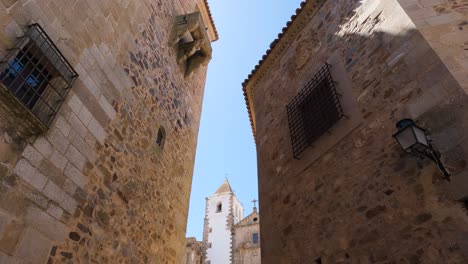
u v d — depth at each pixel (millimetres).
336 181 4289
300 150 5379
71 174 4055
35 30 3703
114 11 5727
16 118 3262
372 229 3473
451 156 2871
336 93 4812
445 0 3951
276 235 5293
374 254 3344
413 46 3738
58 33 4152
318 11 6469
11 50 3334
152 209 6281
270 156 6441
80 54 4555
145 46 6988
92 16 4988
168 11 8820
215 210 46688
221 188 50969
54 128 3834
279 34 7371
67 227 3885
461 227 2609
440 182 2916
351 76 4738
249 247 37188
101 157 4770
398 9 4148
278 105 6816
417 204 3072
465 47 3383
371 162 3820
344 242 3799
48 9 4031
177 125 8344
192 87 10219
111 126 5152
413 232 3014
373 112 4055
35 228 3398
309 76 5941
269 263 5219
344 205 4004
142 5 7078
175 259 7043
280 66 7422
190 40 9719
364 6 4977
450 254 2619
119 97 5535
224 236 41875
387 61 4094
